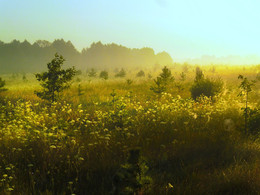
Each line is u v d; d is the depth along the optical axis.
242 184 3.81
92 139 5.57
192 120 6.98
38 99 13.51
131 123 6.92
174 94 15.44
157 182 3.84
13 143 5.40
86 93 15.91
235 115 7.49
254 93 13.63
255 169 4.22
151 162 4.53
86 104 11.50
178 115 7.52
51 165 4.45
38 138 5.59
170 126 6.41
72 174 4.22
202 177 4.06
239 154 4.96
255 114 6.66
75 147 5.10
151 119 7.27
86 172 4.27
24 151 4.97
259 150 5.27
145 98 13.12
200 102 10.50
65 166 4.41
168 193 3.55
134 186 3.20
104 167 4.35
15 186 3.76
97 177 4.08
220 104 9.17
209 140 5.52
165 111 8.02
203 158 4.75
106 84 21.89
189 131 6.03
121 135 5.88
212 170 4.30
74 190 3.72
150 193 3.41
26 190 3.66
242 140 5.73
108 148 5.04
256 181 3.90
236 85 18.27
